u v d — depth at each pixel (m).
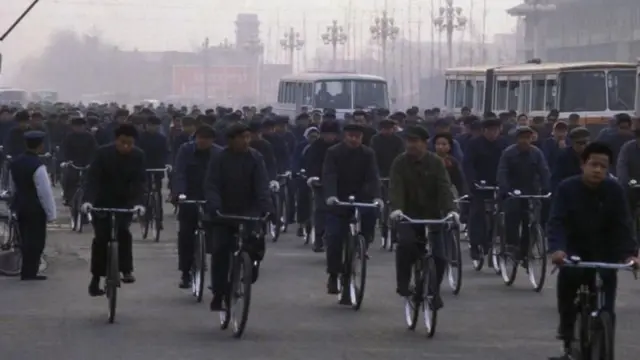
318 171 32.44
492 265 30.20
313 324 22.34
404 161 21.34
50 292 26.42
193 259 25.48
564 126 36.00
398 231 21.48
